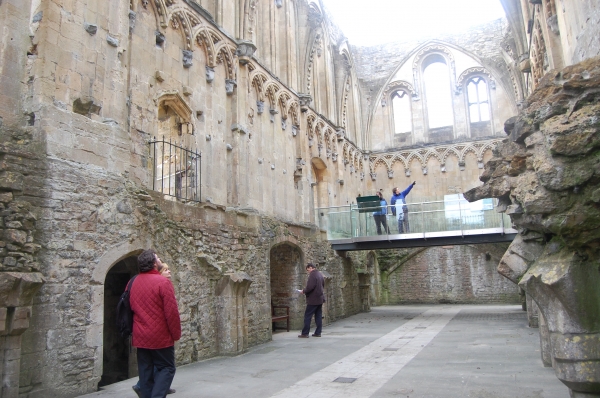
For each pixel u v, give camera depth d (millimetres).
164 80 12070
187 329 11055
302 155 20281
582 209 5051
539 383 7840
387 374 9039
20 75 8383
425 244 20312
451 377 8555
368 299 25078
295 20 21422
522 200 5613
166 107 12727
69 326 8055
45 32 8484
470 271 29031
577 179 4984
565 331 5227
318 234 20359
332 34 27156
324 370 9688
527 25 17734
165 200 10898
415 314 22750
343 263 22875
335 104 26781
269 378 9039
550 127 5180
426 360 10406
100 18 9680
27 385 7340
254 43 16891
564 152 5016
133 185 9789
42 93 8297
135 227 9648
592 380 5047
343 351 12156
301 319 18047
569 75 5309
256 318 14297
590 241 5156
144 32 11547
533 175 5531
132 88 10914
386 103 32531
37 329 7566
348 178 27234
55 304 7871
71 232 8289
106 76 9688
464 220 19438
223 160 14414
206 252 12219
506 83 29719
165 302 6035
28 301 7215
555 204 5188
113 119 9617
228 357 11742
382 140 32219
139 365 6215
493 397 7086
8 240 7164
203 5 14594
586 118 4934
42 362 7578
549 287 5211
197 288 11625
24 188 7645
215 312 12195
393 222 20484
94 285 8578
